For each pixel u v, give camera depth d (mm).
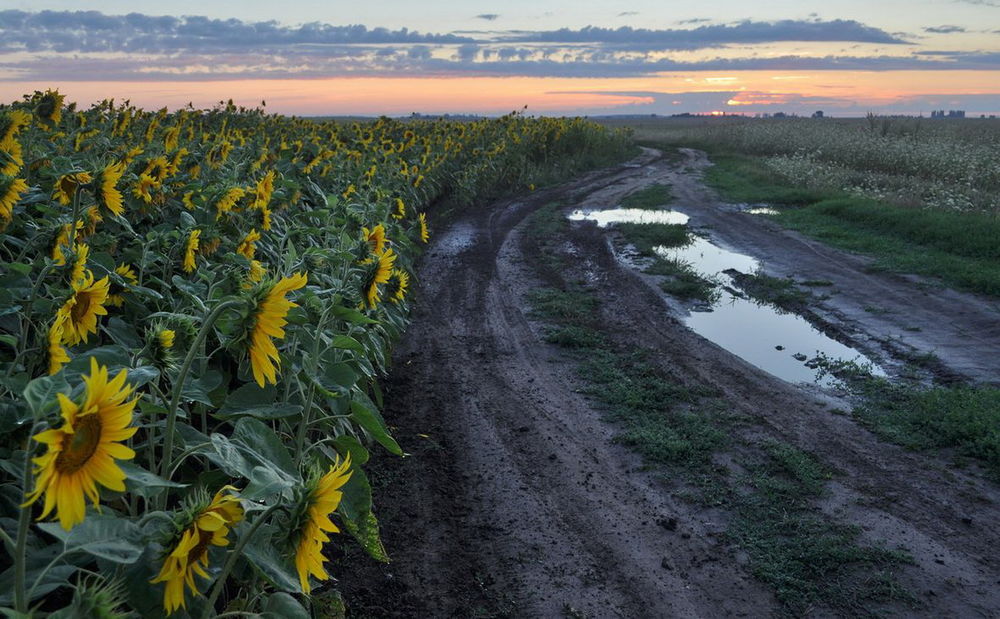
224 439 2227
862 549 4477
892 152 25094
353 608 3748
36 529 2393
